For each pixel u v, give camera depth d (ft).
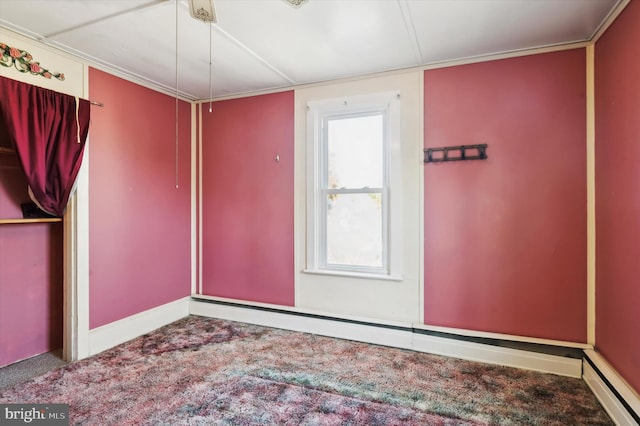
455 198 8.77
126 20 6.79
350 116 10.11
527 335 8.18
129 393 6.90
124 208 9.63
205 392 6.97
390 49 8.07
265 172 10.97
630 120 5.89
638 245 5.65
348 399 6.75
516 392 7.00
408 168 9.20
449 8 6.35
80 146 8.26
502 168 8.33
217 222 11.69
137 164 9.99
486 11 6.45
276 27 7.06
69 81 8.28
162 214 10.84
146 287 10.32
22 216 8.12
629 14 5.90
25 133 7.35
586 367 7.37
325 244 10.48
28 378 7.45
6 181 7.88
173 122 11.18
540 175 8.02
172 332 10.25
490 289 8.50
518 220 8.23
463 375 7.70
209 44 7.81
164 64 8.92
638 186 5.65
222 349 9.05
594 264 7.52
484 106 8.46
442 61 8.74
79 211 8.46
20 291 8.19
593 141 7.50
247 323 11.04
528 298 8.17
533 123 8.05
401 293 9.37
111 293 9.29
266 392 6.98
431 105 8.95
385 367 8.08
